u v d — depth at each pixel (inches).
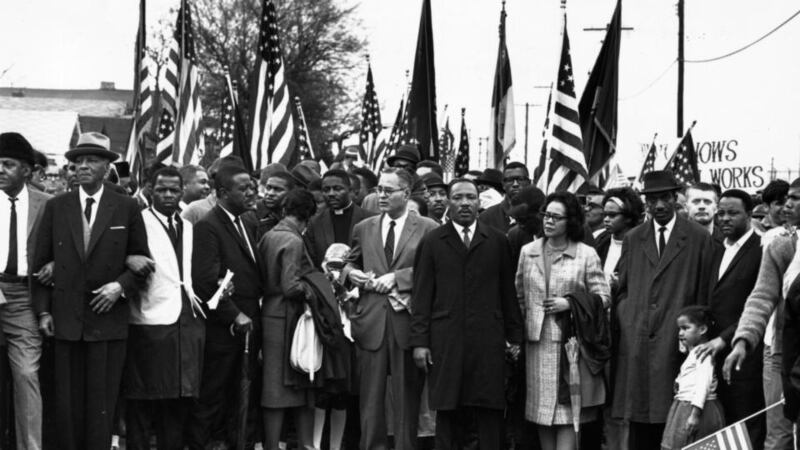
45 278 377.1
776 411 349.7
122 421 459.8
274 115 602.9
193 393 393.1
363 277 418.0
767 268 340.2
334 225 450.6
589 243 434.9
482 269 400.2
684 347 384.5
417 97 617.6
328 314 411.5
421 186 501.4
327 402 432.1
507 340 404.5
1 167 378.6
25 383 376.2
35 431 376.8
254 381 419.5
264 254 415.2
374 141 892.6
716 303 383.2
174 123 676.7
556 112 555.8
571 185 553.0
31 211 384.8
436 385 397.7
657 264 398.3
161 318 389.1
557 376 397.7
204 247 400.8
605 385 406.6
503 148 693.3
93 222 381.4
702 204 464.1
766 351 355.9
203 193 498.3
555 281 402.3
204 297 399.2
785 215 380.8
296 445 456.1
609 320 413.7
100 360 377.4
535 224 441.1
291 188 459.8
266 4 613.6
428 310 403.9
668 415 381.4
